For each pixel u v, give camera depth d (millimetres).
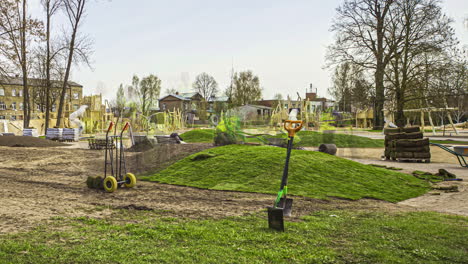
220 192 7980
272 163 10328
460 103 42156
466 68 28562
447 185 10109
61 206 6191
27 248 3729
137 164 11945
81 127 35625
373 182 9625
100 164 12773
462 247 4176
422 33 29969
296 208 6496
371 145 23406
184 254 3629
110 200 6898
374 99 32250
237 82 83312
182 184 8914
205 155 11664
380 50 33812
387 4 32500
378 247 4102
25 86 34219
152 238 4207
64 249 3713
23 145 21875
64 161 14031
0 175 10438
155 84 72500
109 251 3670
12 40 28094
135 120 22859
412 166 15141
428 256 3793
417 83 29766
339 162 11242
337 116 25172
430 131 44719
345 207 6824
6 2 26625
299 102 34344
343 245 4152
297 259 3586
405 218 5770
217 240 4184
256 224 5074
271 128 26516
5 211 5617
